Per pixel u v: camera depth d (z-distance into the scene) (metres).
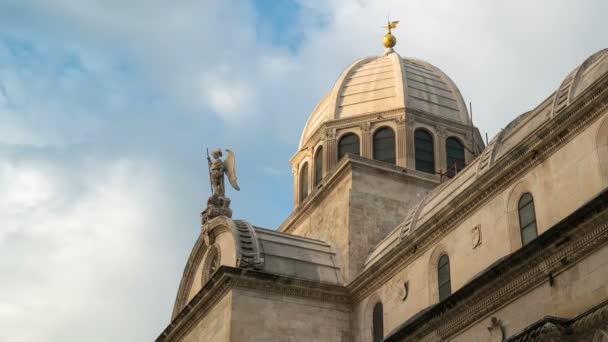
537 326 30.08
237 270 46.06
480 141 64.12
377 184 53.50
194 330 49.62
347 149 61.44
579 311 30.55
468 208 40.56
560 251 31.73
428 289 42.31
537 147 36.34
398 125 60.53
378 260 46.31
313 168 63.12
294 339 46.09
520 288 33.44
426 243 43.25
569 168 34.75
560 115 35.16
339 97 64.00
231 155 54.56
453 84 65.56
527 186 37.22
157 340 52.78
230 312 45.41
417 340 39.00
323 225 54.47
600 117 33.69
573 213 30.80
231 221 49.53
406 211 53.38
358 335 47.03
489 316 35.00
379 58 67.75
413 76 64.50
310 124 66.81
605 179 32.84
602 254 30.08
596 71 35.84
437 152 60.78
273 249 49.06
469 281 36.22
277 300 46.69
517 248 37.06
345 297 48.22
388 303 45.47
